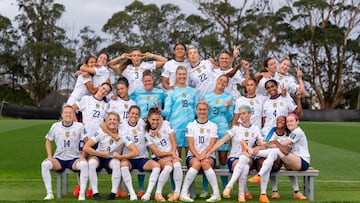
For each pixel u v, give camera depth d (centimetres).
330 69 5434
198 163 826
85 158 849
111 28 5475
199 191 970
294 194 871
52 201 789
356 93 5456
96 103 924
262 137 859
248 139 857
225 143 907
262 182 814
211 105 920
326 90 5512
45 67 5834
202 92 973
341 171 1204
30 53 5709
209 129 860
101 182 1069
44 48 5703
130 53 994
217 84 923
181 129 907
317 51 5397
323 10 5378
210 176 822
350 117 4269
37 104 5997
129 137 847
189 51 974
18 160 1349
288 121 851
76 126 862
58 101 6016
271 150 821
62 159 856
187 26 5478
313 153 1495
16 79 6053
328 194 902
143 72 965
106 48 5481
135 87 985
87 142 838
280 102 937
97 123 918
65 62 5888
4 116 4272
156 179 822
